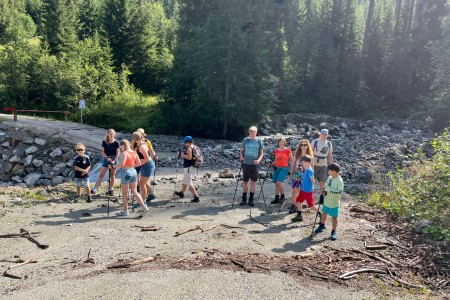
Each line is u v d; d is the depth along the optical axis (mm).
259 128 35000
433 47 37406
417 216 9062
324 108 49781
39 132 22109
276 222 8977
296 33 59812
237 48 29453
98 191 12359
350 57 53094
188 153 11023
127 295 5145
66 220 8922
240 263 6277
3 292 5301
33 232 7957
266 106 32125
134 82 48000
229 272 5895
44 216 9234
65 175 19281
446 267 6570
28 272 6008
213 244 7324
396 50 52562
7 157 21188
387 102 52812
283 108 45875
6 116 27234
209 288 5352
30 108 35750
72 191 12344
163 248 7059
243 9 30031
